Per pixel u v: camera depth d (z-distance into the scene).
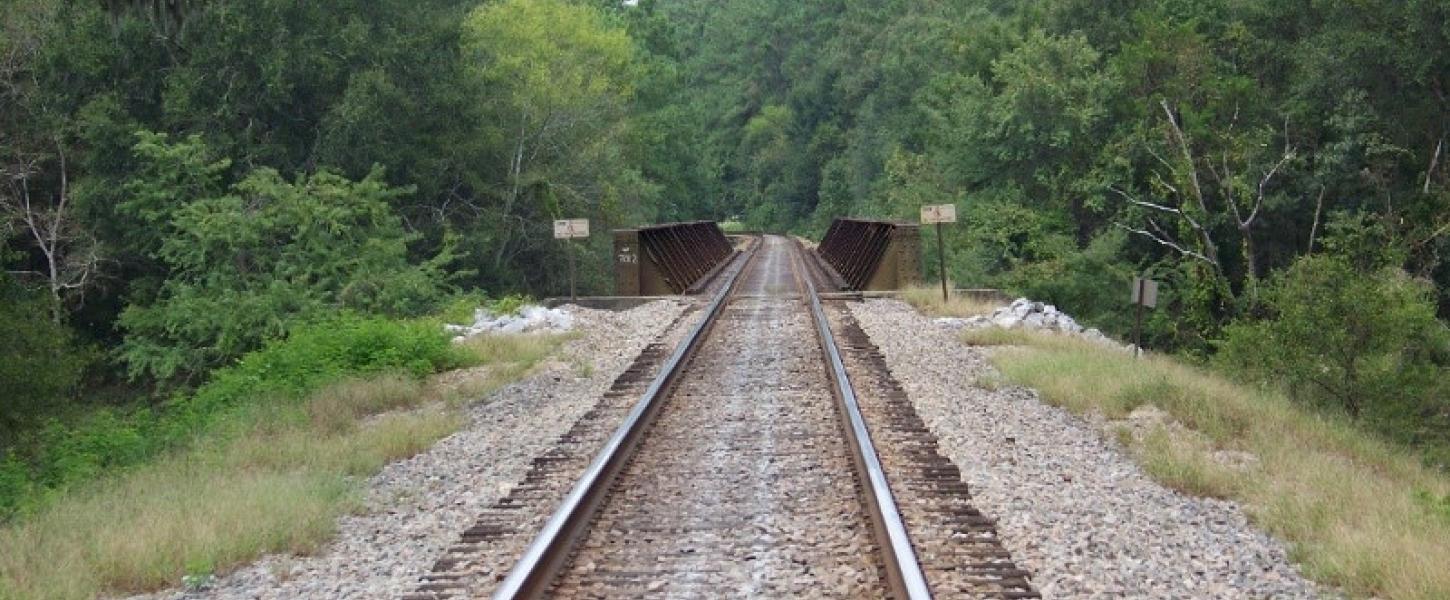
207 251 32.78
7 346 17.50
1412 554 8.04
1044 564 7.92
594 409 14.49
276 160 38.25
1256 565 8.33
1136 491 10.47
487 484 10.97
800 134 133.50
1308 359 21.41
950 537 8.47
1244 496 10.45
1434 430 20.16
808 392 15.27
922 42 74.81
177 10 32.56
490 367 19.38
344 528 9.78
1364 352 21.25
